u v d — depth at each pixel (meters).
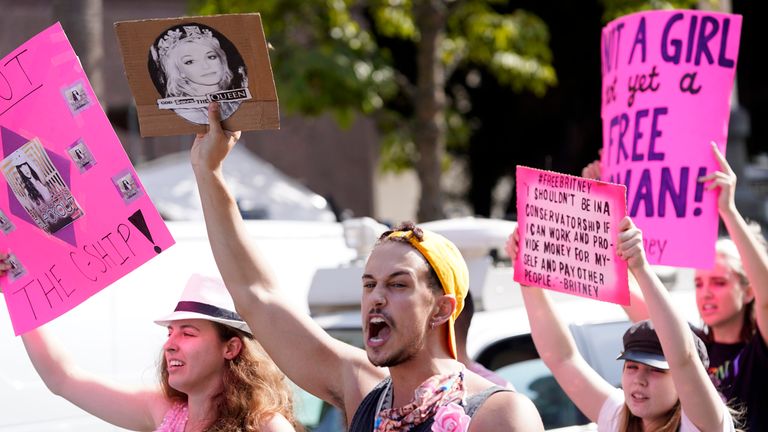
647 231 6.82
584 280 5.45
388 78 17.08
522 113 28.23
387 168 21.33
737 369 7.16
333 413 7.91
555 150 28.80
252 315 5.12
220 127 5.03
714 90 6.79
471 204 29.95
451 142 22.83
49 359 6.28
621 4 17.86
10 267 5.76
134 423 6.17
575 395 6.20
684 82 6.82
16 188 5.71
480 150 29.11
